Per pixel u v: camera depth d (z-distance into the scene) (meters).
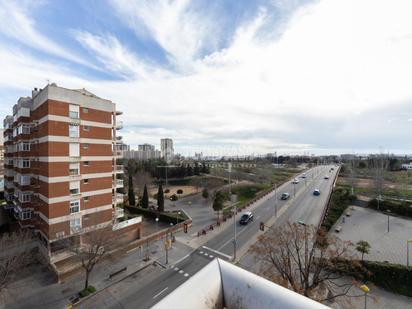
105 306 15.86
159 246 25.06
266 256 15.98
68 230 20.92
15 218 28.20
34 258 21.41
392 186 49.81
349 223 31.41
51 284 18.11
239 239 26.58
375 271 17.89
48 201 19.89
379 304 15.70
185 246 25.03
